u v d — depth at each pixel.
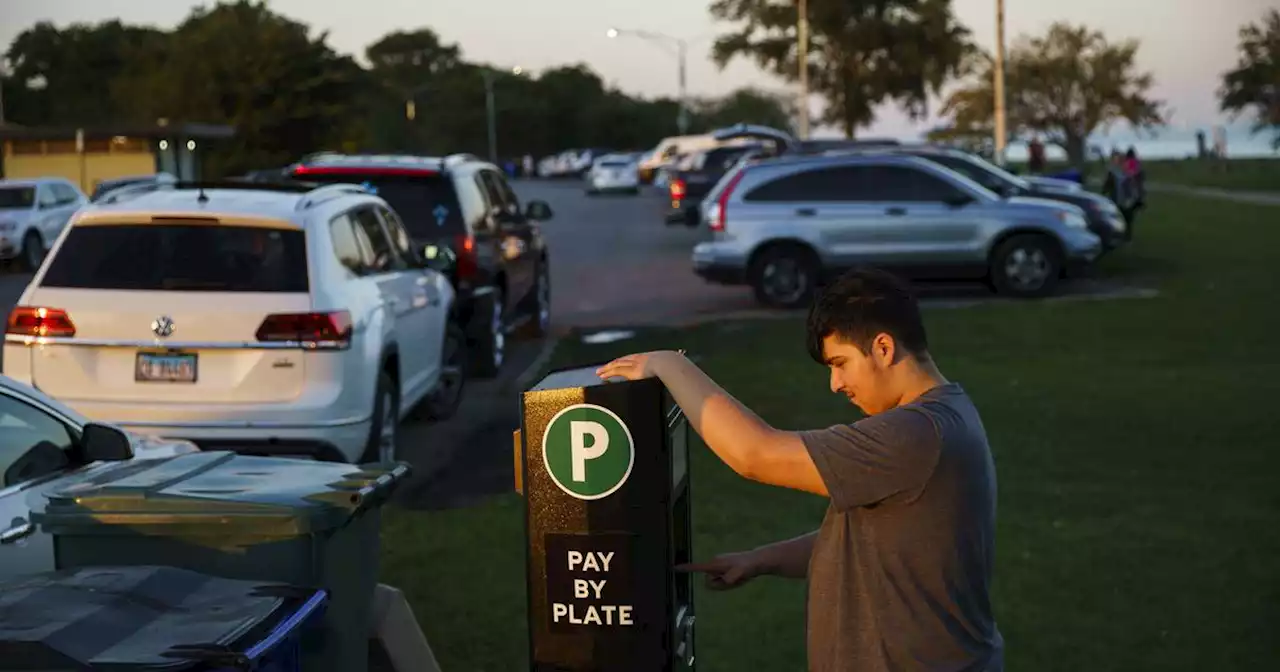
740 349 14.70
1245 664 5.66
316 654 3.93
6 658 2.84
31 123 81.31
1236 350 13.73
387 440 9.07
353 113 57.59
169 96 53.12
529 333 15.79
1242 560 7.01
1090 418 10.51
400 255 10.20
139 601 3.18
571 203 49.44
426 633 6.05
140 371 7.98
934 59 62.97
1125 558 7.05
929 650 2.80
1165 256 23.20
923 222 18.52
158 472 4.11
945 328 15.67
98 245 8.20
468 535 7.64
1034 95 62.16
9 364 8.09
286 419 7.95
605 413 2.99
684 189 33.44
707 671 5.61
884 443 2.76
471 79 118.31
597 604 3.04
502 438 10.43
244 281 8.09
